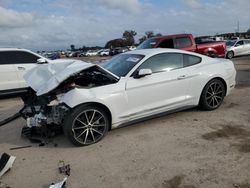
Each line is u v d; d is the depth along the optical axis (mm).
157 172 3646
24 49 9516
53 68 5320
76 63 5273
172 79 5379
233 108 6164
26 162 4230
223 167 3641
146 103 5164
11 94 9398
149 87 5133
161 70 5395
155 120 5656
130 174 3658
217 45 13930
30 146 4836
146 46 11820
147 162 3938
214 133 4801
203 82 5773
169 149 4293
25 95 5488
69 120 4480
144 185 3385
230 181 3322
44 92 4559
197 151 4152
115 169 3818
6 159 4004
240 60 18125
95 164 4008
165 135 4859
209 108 5996
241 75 11047
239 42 20766
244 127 5000
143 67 5234
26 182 3656
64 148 4637
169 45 11625
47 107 4805
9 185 3605
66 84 4902
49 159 4273
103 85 4828
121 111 4910
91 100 4547
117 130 5254
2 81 9055
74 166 4000
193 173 3551
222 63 6172
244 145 4254
